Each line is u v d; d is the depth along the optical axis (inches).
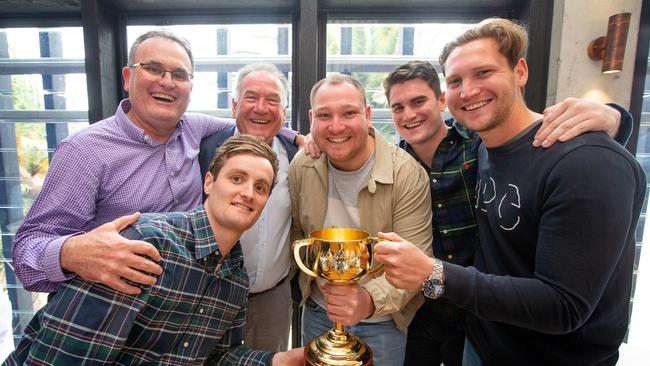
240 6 78.5
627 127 34.7
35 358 30.5
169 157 47.9
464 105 36.4
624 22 65.5
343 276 35.1
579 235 28.9
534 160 33.3
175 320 35.1
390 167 46.4
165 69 45.1
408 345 57.0
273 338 59.4
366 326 48.9
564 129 31.7
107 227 33.2
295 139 61.3
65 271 34.3
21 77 92.4
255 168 35.6
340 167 48.4
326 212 50.2
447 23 81.9
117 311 31.4
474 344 43.7
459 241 50.1
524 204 33.7
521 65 36.1
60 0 76.2
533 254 34.7
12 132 95.7
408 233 45.9
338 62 87.3
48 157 96.7
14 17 82.0
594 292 28.9
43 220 41.0
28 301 102.3
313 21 72.2
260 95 53.0
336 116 43.5
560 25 71.1
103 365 31.2
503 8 78.3
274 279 56.2
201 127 55.6
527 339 37.3
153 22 81.9
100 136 44.4
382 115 90.2
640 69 71.2
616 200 28.3
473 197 48.6
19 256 38.8
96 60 75.1
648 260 87.1
